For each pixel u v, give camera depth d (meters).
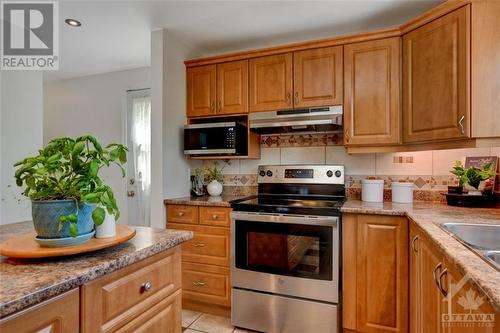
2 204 2.29
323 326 1.87
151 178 2.44
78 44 2.75
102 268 0.81
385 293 1.79
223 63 2.55
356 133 2.14
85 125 3.73
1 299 0.60
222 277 2.22
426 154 2.27
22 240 0.95
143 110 3.43
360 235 1.86
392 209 1.81
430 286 1.27
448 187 2.07
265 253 2.03
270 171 2.55
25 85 2.52
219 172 2.90
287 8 2.10
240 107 2.48
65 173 0.90
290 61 2.33
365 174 2.43
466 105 1.61
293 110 2.30
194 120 2.72
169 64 2.49
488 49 1.58
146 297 0.98
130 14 2.20
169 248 1.09
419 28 1.89
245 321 2.08
